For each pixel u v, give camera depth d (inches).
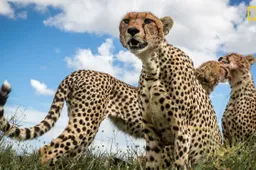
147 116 204.7
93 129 283.7
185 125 203.6
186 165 201.0
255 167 171.2
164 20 208.7
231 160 176.4
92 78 289.1
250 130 292.5
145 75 200.5
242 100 298.2
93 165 251.8
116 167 242.8
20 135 260.7
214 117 232.8
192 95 206.8
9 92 231.1
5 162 226.2
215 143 222.8
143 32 189.0
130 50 190.9
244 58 298.5
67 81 299.9
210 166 174.1
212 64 241.4
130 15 196.5
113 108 299.0
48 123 285.9
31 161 242.1
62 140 269.4
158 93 198.1
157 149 210.1
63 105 299.0
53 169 253.6
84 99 283.6
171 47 206.7
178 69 201.0
